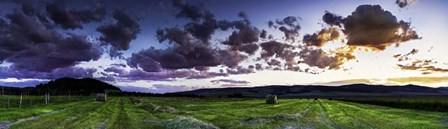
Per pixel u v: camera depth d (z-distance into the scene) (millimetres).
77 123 31297
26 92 145500
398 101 78750
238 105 72812
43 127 28156
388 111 56656
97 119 35125
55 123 31203
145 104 64625
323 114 47062
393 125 33781
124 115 40344
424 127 32406
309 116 42469
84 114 41469
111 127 28609
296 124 33000
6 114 38250
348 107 69375
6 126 28688
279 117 37500
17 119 34469
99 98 92000
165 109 49219
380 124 34562
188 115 41688
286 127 30719
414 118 42000
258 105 73750
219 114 44062
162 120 34344
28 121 32625
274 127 30531
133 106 61844
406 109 64438
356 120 38344
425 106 64562
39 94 146750
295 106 70188
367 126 32750
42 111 45906
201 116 40344
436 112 54688
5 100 73625
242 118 38531
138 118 36562
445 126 33375
